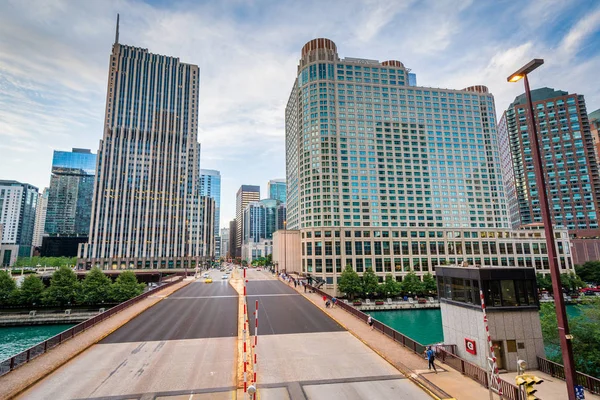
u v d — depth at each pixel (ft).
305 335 93.86
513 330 70.33
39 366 66.80
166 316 119.14
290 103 499.92
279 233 394.93
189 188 517.96
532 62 44.93
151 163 503.20
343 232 323.16
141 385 58.80
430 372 64.75
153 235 483.51
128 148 497.05
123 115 504.02
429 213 417.69
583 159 512.63
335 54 442.91
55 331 171.32
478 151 450.30
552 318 97.60
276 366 68.90
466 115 457.27
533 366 69.21
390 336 90.33
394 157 422.82
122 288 222.48
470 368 62.08
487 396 53.52
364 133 421.18
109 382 60.13
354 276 253.03
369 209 401.49
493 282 72.33
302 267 333.62
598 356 81.05
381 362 71.72
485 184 442.50
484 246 335.88
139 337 91.15
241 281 268.82
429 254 327.26
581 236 483.51
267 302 151.12
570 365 39.34
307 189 401.70
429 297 246.06
